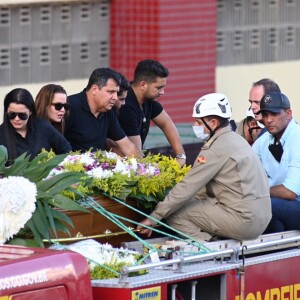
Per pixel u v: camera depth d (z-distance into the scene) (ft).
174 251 45.42
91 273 42.32
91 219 47.37
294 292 48.70
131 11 100.73
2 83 95.20
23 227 43.86
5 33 94.94
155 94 63.62
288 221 53.42
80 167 48.34
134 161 50.65
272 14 112.68
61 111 58.13
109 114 60.39
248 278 46.16
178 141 67.67
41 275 36.94
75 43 99.81
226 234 49.19
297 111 116.06
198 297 45.55
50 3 97.25
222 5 107.76
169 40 101.24
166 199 49.11
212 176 49.11
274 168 55.36
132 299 41.22
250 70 111.24
